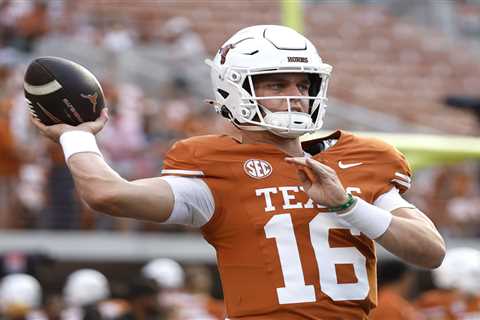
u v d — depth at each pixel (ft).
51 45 119.55
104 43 123.13
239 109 31.81
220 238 31.07
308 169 29.30
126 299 72.69
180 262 97.14
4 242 91.56
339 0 153.48
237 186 30.89
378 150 32.40
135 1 131.85
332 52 144.25
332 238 30.76
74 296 73.05
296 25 86.69
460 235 113.09
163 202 29.76
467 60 149.18
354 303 30.73
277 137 32.22
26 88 30.60
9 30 116.67
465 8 157.89
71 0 125.29
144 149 101.65
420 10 156.25
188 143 31.35
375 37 149.07
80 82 30.25
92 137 30.14
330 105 132.16
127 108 103.24
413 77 143.33
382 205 31.68
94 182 28.99
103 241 94.73
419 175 113.60
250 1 143.64
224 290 31.17
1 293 73.31
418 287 99.04
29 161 93.91
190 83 124.67
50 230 94.12
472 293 78.07
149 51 127.03
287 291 30.19
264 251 30.45
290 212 30.66
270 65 31.22
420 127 132.05
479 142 74.33
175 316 71.41
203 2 139.13
